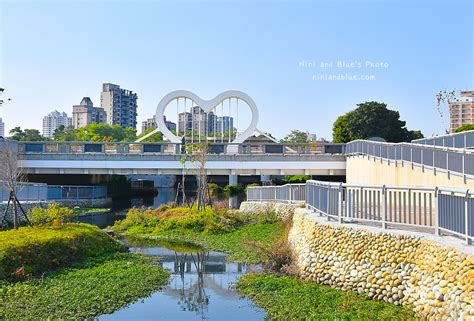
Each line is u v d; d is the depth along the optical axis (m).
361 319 10.78
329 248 14.55
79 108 164.88
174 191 75.81
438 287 10.39
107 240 22.31
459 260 9.95
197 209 32.16
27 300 12.86
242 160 44.06
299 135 108.94
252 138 67.88
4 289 13.45
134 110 183.00
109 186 60.50
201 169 34.00
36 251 16.59
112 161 44.22
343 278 13.58
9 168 23.39
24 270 15.12
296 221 18.67
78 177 56.59
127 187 66.88
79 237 20.05
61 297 13.39
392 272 12.20
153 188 72.50
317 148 45.72
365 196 14.09
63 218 23.28
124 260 19.62
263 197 33.16
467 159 16.95
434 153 20.02
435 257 10.96
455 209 10.91
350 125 69.25
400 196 13.18
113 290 14.68
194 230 28.59
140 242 26.38
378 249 12.86
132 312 13.20
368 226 13.85
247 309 13.50
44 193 36.34
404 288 11.74
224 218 29.11
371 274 12.75
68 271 16.48
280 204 28.64
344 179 58.19
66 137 103.38
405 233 12.36
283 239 19.50
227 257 21.53
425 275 11.16
